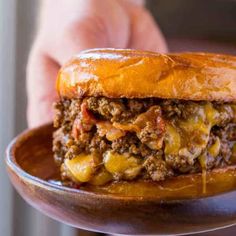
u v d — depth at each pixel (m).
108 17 0.59
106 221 0.33
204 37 0.87
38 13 0.69
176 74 0.35
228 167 0.37
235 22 0.86
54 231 0.76
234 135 0.38
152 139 0.35
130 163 0.36
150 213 0.32
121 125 0.35
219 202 0.33
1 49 0.69
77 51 0.52
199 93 0.35
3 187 0.72
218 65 0.35
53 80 0.57
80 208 0.33
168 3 0.87
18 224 0.75
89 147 0.37
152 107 0.35
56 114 0.40
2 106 0.71
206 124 0.36
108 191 0.36
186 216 0.32
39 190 0.34
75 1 0.59
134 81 0.35
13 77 0.71
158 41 0.68
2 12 0.68
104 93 0.35
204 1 0.86
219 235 0.60
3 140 0.71
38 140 0.43
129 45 0.66
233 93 0.36
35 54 0.58
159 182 0.36
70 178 0.38
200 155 0.36
